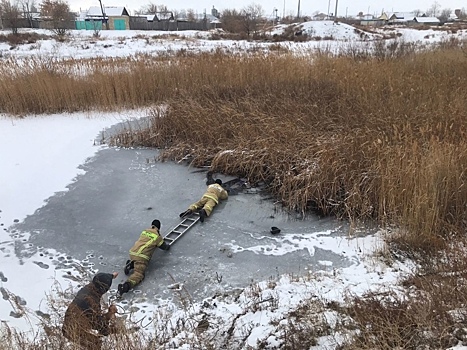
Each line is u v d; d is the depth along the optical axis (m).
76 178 7.98
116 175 8.14
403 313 3.84
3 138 10.13
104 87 12.96
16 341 3.67
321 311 4.14
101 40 31.31
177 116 9.91
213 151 8.70
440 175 5.93
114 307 4.00
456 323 3.67
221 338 3.90
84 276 4.92
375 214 6.32
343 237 5.90
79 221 6.41
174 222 6.39
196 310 4.42
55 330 3.80
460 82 11.07
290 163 7.54
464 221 5.78
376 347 3.44
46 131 10.73
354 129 8.08
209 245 5.76
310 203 6.89
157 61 14.79
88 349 3.51
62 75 13.20
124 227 6.24
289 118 8.94
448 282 4.32
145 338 3.90
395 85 10.85
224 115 9.65
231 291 4.77
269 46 26.70
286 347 3.70
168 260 5.42
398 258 5.25
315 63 13.70
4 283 4.91
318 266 5.21
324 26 40.97
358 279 4.82
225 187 7.64
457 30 42.78
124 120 11.67
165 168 8.53
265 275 5.06
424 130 7.35
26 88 12.32
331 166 6.82
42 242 5.82
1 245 5.72
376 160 6.70
